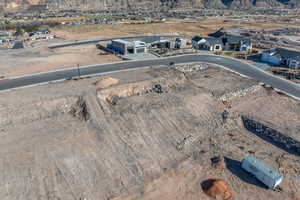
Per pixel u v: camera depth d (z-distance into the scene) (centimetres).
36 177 2192
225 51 6881
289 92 4316
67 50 6606
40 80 4066
